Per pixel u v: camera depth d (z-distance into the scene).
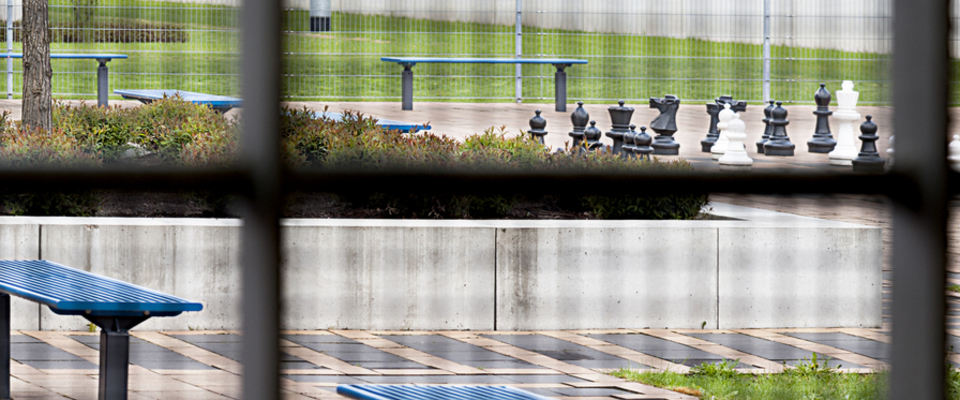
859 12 16.16
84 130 10.01
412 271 7.88
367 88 20.92
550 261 7.99
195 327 7.76
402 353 7.13
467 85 23.62
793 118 21.53
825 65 17.14
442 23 22.53
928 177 2.24
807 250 8.23
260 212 2.00
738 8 18.30
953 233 10.12
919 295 2.29
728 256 8.16
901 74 2.24
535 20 23.11
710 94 19.48
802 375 6.68
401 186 2.05
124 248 7.66
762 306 8.21
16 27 21.50
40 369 6.41
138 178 1.94
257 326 2.02
